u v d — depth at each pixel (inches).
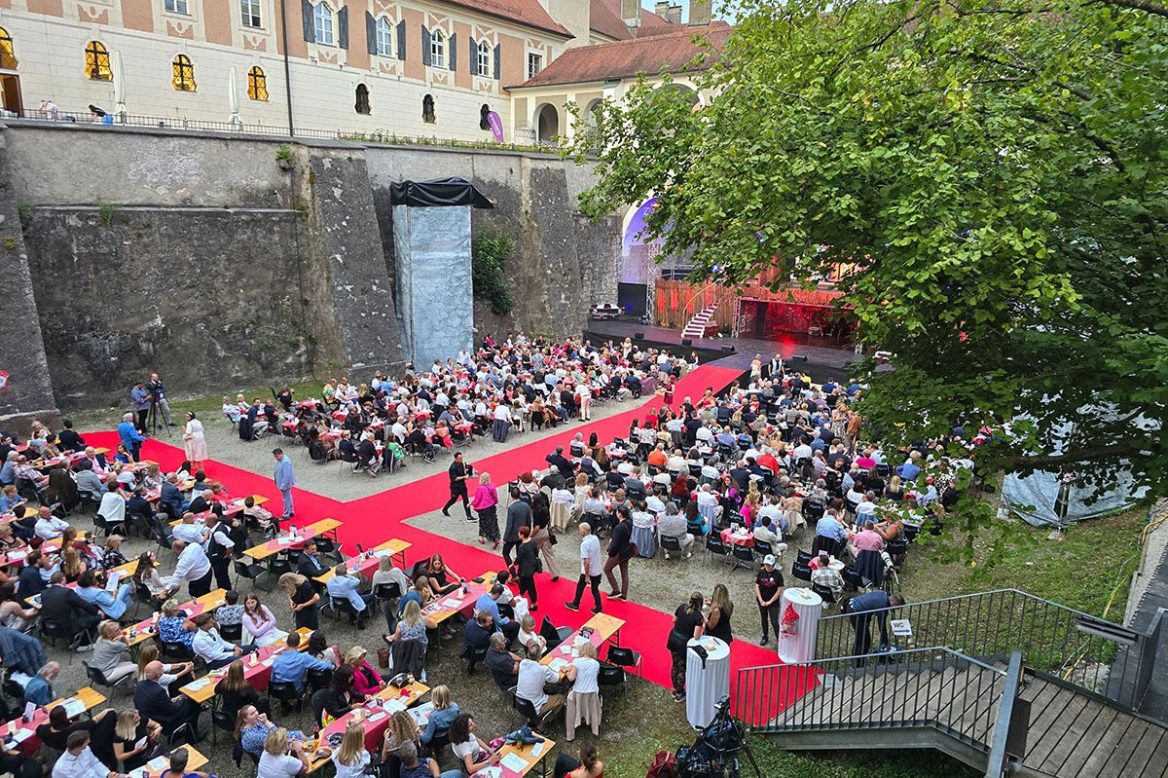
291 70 1483.8
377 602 539.8
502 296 1492.4
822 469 743.1
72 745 323.0
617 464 791.7
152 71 1300.4
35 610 458.3
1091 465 373.4
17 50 1153.4
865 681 398.3
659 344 1488.7
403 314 1277.1
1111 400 323.0
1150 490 329.4
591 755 332.2
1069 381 334.6
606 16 2578.7
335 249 1171.3
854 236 375.2
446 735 372.5
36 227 937.5
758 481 709.3
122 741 356.2
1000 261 320.5
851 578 553.0
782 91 428.1
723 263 425.1
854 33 451.8
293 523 689.6
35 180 935.7
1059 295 309.6
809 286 394.0
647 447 868.0
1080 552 629.3
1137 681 353.7
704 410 941.2
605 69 1857.8
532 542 538.0
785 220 370.6
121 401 1020.5
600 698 424.2
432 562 526.6
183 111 1347.2
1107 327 323.3
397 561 614.5
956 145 351.3
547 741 370.3
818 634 522.9
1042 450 368.5
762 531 585.6
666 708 446.0
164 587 504.4
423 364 1278.3
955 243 318.0
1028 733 339.9
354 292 1184.2
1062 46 379.9
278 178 1169.4
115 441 892.0
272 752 331.3
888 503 581.6
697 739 366.3
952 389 346.0
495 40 1895.9
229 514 617.0
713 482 711.1
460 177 1396.4
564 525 686.5
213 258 1103.0
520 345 1381.6
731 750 366.0
